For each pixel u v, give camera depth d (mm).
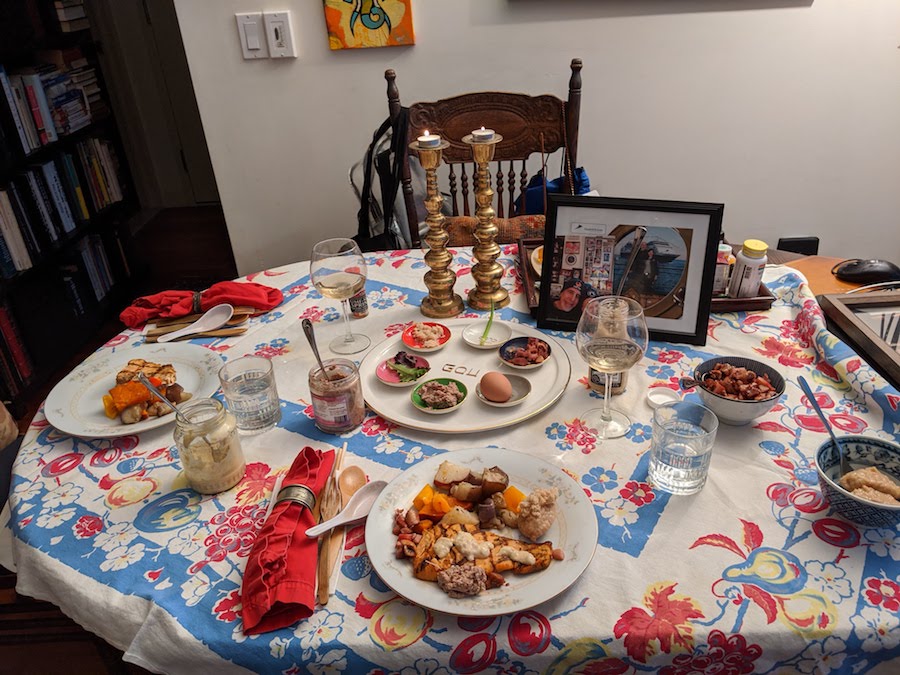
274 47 2260
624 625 744
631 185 2539
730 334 1265
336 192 2531
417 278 1545
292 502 888
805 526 854
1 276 2492
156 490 982
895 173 2479
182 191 4688
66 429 1088
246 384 1087
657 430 905
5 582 1375
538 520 836
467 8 2213
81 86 3145
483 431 1052
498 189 2057
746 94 2352
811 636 729
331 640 750
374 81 2332
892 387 1048
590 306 1006
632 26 2236
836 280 1604
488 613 737
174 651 773
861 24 2217
